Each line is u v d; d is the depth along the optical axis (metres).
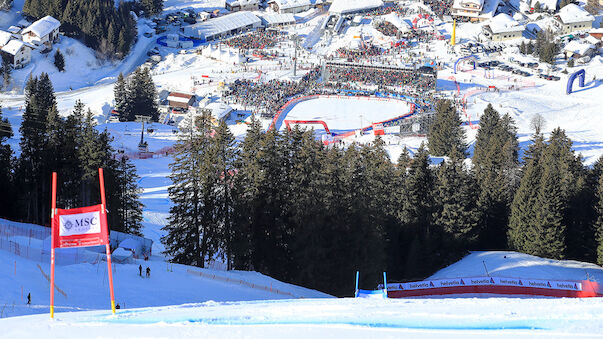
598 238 78.00
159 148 142.00
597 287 59.34
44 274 53.81
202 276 61.22
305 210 67.06
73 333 28.50
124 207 78.88
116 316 31.39
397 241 77.62
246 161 69.44
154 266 61.81
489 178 88.25
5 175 78.25
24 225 70.50
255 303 36.62
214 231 68.00
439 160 134.75
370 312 30.91
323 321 29.64
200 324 29.50
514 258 75.00
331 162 68.75
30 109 78.50
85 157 74.88
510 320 28.75
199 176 67.62
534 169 81.19
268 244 68.75
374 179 76.94
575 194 83.38
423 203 79.44
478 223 83.31
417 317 29.81
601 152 137.75
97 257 61.50
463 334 27.09
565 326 27.62
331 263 67.06
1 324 30.50
